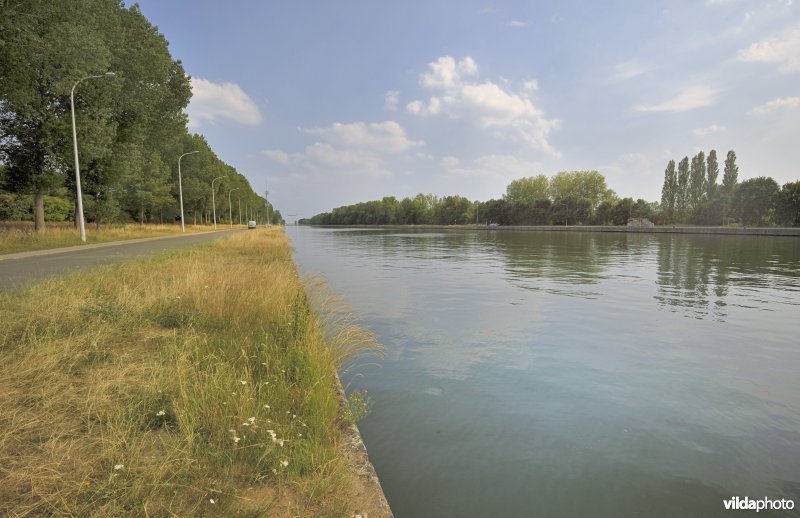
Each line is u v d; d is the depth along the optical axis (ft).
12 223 115.65
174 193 215.10
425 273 64.28
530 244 147.64
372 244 154.40
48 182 84.07
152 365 14.83
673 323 32.04
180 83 122.52
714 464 13.33
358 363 22.74
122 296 24.25
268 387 13.61
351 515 8.63
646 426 15.81
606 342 27.04
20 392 11.99
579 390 19.22
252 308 24.48
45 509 7.47
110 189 109.81
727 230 208.64
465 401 17.90
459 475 12.53
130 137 104.88
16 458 8.84
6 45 59.47
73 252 63.77
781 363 23.08
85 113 86.12
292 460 9.89
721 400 18.20
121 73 87.97
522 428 15.55
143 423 10.77
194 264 38.58
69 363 14.62
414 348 25.67
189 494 8.29
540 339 27.73
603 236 213.46
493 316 34.47
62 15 68.28
